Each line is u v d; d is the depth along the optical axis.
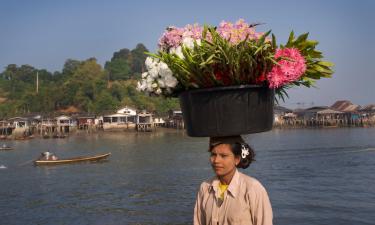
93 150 59.34
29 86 132.25
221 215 3.21
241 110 3.00
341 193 21.84
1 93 133.38
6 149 63.50
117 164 39.75
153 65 3.29
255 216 3.11
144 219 18.34
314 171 30.55
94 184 28.06
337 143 58.12
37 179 31.19
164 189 25.25
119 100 114.81
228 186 3.21
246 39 2.94
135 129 95.94
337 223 16.34
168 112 107.94
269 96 3.08
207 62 2.89
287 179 27.16
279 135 86.44
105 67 157.88
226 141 3.21
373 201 19.73
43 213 19.97
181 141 73.69
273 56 2.90
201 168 34.72
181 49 3.10
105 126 95.62
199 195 3.47
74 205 21.53
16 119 93.88
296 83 3.32
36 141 81.81
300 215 17.56
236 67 2.93
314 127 108.31
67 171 35.44
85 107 108.31
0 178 32.22
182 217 18.52
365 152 44.12
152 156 47.22
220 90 2.97
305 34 3.07
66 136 88.88
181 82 3.17
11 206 21.64
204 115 3.07
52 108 109.12
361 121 108.94
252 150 3.39
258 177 28.42
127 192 24.69
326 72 3.23
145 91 3.39
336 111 108.19
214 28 3.15
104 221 18.23
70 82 115.19
